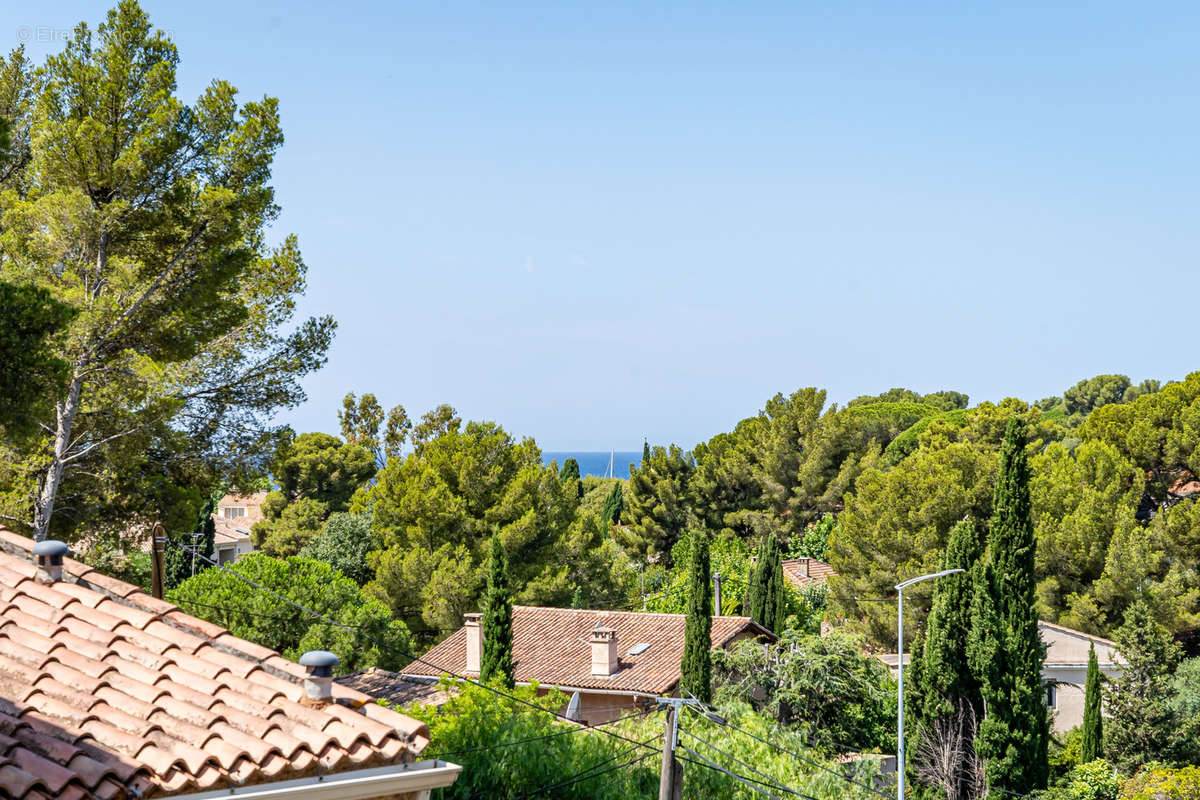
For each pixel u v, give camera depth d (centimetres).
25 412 1459
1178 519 4956
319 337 3011
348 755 753
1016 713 3064
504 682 1962
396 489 4938
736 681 3447
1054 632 4572
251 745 732
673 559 7381
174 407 2511
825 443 7375
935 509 5075
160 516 2730
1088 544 5012
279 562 3725
